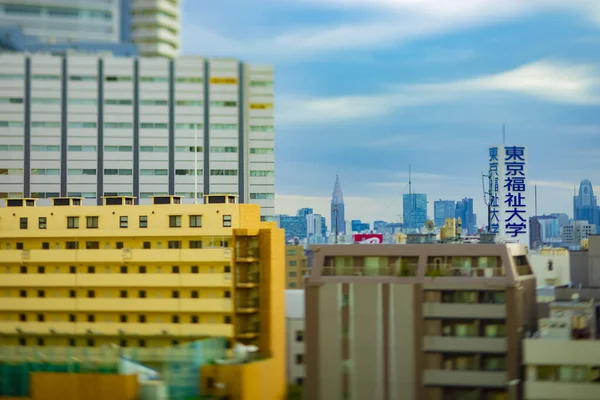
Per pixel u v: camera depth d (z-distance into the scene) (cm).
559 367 9894
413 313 11306
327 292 11438
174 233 13925
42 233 14325
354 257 11962
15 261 14312
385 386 11262
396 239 18188
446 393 11256
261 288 13862
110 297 14025
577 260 15538
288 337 14462
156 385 9069
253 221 14275
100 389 9106
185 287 13800
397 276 11744
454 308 11356
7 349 10131
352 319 11350
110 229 14150
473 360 11225
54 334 14112
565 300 13875
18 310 14288
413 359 11275
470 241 14925
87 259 14088
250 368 9400
